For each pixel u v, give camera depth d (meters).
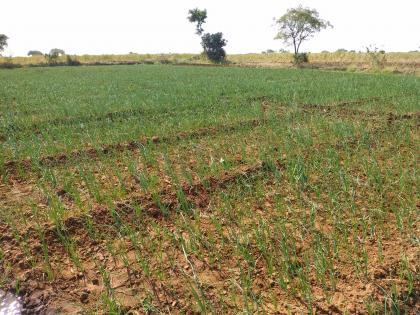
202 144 6.83
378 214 4.23
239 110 9.46
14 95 14.26
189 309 3.00
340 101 10.83
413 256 3.46
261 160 5.75
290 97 11.73
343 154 6.15
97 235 4.00
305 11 36.72
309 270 3.29
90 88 16.05
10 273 3.48
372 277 3.20
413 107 9.50
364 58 33.59
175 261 3.59
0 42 47.09
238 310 2.95
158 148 6.66
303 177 5.03
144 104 10.70
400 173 5.27
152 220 4.29
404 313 2.85
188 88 14.85
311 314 2.82
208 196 4.79
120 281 3.36
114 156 6.36
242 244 3.76
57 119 9.29
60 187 5.13
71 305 3.10
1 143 7.21
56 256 3.71
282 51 44.22
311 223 4.02
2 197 4.95
